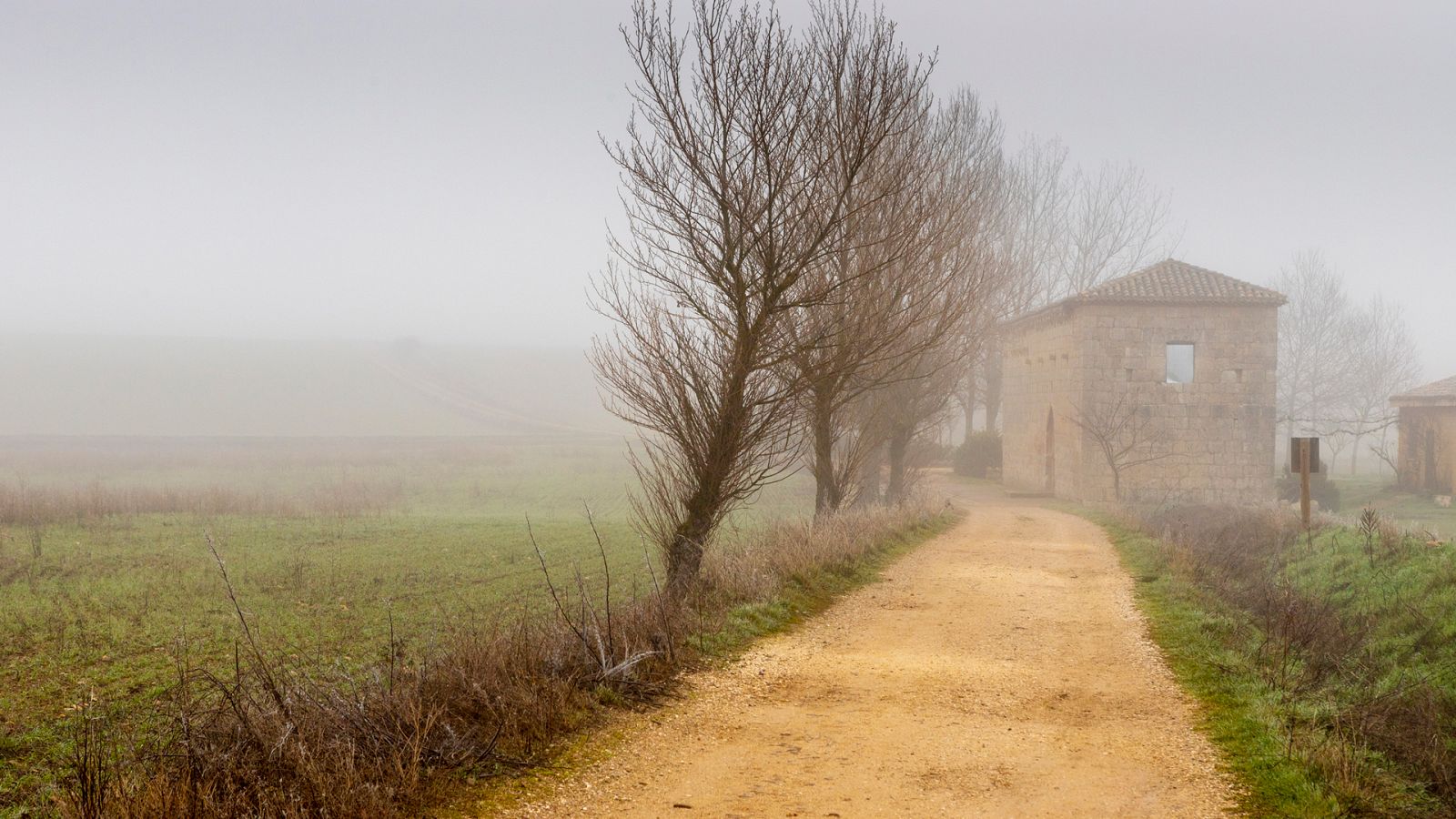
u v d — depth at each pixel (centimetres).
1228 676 995
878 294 1587
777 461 1445
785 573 1465
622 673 900
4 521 2641
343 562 2084
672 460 1354
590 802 652
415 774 622
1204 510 3008
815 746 782
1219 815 642
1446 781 720
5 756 854
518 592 1744
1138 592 1566
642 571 2000
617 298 1357
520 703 780
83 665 1177
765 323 1352
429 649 927
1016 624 1302
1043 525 2767
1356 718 838
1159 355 3731
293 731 640
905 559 1920
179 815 535
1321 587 1711
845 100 1336
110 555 2091
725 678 977
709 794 673
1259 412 3719
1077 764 745
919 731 827
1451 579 1441
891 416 2561
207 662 1191
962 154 2889
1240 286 3791
